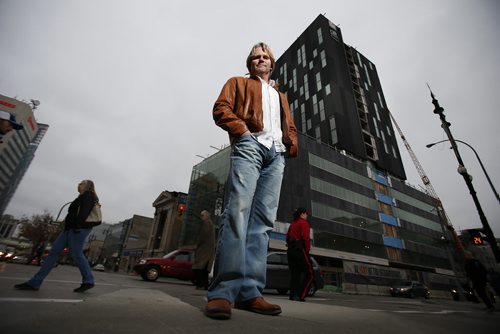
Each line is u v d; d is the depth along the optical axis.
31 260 20.03
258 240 1.79
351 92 42.62
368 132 41.59
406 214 38.97
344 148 35.31
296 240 4.40
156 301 1.51
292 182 27.22
